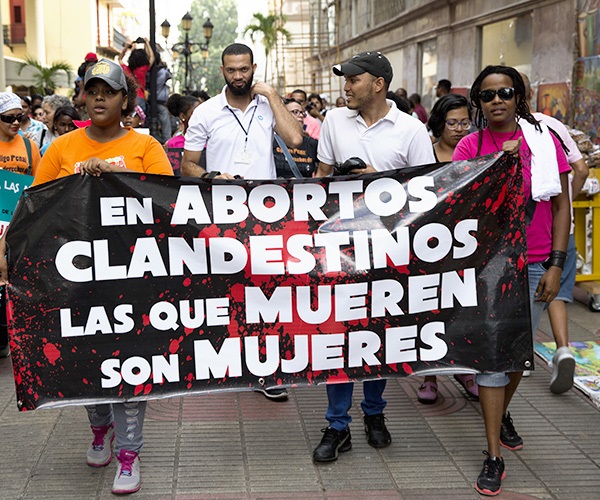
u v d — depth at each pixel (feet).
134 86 13.08
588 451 14.35
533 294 13.75
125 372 12.50
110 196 12.32
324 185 12.88
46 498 12.52
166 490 12.78
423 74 69.72
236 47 15.94
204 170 16.61
